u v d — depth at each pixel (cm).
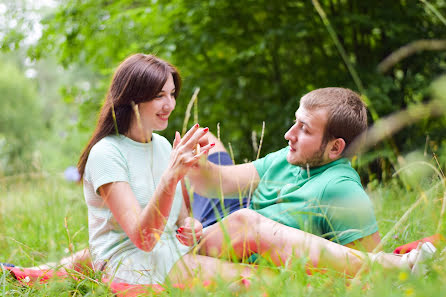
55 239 272
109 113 196
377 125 139
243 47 614
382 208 273
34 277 190
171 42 592
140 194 191
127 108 195
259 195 215
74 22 646
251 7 584
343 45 576
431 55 525
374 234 176
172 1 595
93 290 162
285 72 624
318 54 612
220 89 609
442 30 538
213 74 636
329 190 181
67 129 700
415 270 142
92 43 679
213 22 598
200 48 589
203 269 171
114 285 171
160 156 207
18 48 673
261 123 577
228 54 634
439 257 134
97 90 707
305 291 130
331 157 193
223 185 219
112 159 186
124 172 187
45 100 2159
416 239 205
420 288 114
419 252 146
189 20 607
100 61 710
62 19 648
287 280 137
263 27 608
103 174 184
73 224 296
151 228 172
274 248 168
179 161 169
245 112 614
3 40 661
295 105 541
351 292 123
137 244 175
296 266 141
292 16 582
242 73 627
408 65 539
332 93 197
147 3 670
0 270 191
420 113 117
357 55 579
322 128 189
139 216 174
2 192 364
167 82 197
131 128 198
